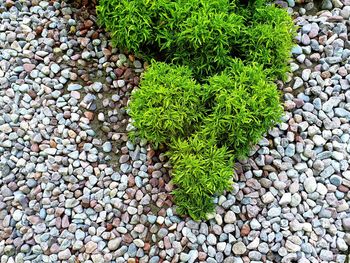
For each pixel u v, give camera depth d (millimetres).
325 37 1310
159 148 1238
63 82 1294
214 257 1172
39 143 1250
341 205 1207
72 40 1318
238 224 1188
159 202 1202
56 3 1342
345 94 1278
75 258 1182
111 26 1218
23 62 1306
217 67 1190
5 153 1240
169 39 1177
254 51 1182
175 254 1170
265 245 1172
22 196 1210
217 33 1138
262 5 1240
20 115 1266
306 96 1279
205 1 1167
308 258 1174
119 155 1251
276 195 1210
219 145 1169
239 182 1213
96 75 1306
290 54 1279
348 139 1251
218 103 1115
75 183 1225
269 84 1167
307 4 1348
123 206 1210
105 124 1266
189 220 1186
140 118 1137
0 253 1182
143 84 1159
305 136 1248
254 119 1102
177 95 1121
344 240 1187
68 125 1261
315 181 1220
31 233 1187
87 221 1199
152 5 1159
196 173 1104
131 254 1180
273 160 1228
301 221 1193
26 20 1330
